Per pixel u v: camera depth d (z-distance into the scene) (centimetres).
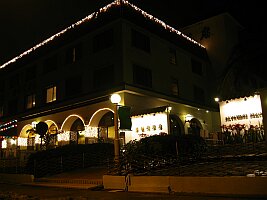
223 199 963
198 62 3481
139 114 2380
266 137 1391
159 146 1652
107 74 2533
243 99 2277
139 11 2736
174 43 3103
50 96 3091
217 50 3600
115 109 1519
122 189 1359
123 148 1734
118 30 2514
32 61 3384
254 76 1977
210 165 1469
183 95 3078
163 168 1526
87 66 2720
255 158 1496
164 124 2298
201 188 1095
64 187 1554
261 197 947
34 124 3091
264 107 1385
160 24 2980
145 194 1193
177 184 1170
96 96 2534
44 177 1956
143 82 2602
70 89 2866
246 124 2231
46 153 2091
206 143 1956
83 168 2031
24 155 2556
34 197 1195
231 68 2098
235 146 1833
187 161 1612
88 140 2491
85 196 1193
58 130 2842
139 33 2681
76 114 2688
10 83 3716
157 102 2698
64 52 3008
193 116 3117
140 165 1489
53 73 3083
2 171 2347
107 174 1498
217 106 3525
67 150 2053
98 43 2673
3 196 1253
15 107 3559
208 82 3569
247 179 993
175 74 3033
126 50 2478
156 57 2819
